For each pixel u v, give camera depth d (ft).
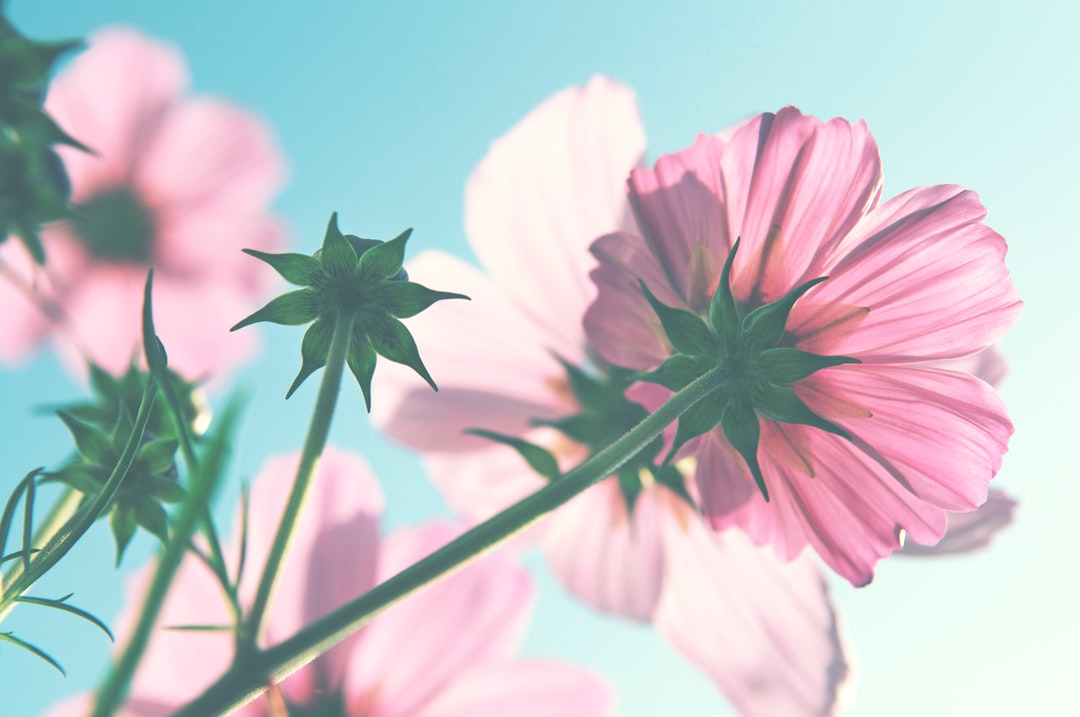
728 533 1.12
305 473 0.78
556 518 1.12
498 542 0.78
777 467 0.87
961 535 1.02
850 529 0.86
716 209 0.88
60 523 0.83
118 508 0.83
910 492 0.85
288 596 1.02
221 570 0.77
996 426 0.84
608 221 1.08
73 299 1.12
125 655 0.58
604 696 1.08
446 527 1.07
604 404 1.07
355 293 0.82
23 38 0.83
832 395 0.85
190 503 0.63
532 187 1.09
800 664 1.11
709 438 0.90
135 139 1.15
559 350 1.09
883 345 0.85
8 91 0.83
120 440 0.83
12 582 0.73
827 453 0.86
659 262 0.89
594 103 1.09
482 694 1.07
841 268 0.86
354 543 1.04
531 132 1.09
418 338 1.10
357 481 1.05
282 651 0.76
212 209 1.19
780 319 0.85
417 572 0.77
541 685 1.08
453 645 1.08
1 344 1.08
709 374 0.84
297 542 1.03
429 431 1.10
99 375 0.89
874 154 0.86
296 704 1.05
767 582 1.12
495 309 1.10
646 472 1.09
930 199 0.86
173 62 1.18
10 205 0.84
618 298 0.91
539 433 1.10
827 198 0.86
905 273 0.85
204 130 1.19
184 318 1.18
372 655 1.07
